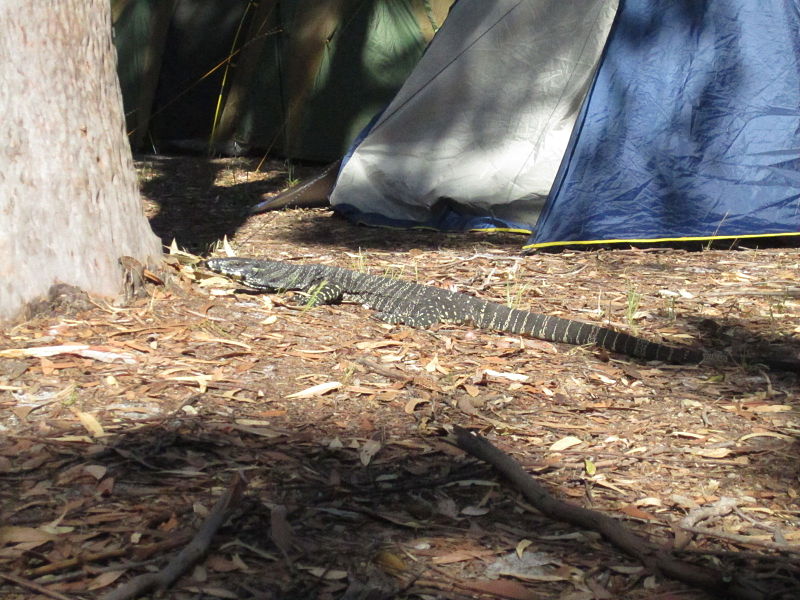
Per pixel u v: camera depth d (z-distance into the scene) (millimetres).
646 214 5602
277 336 4320
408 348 4336
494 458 3691
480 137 5977
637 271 5285
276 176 7027
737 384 4191
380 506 3572
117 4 7867
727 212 5566
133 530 3416
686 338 4539
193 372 4035
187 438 3734
